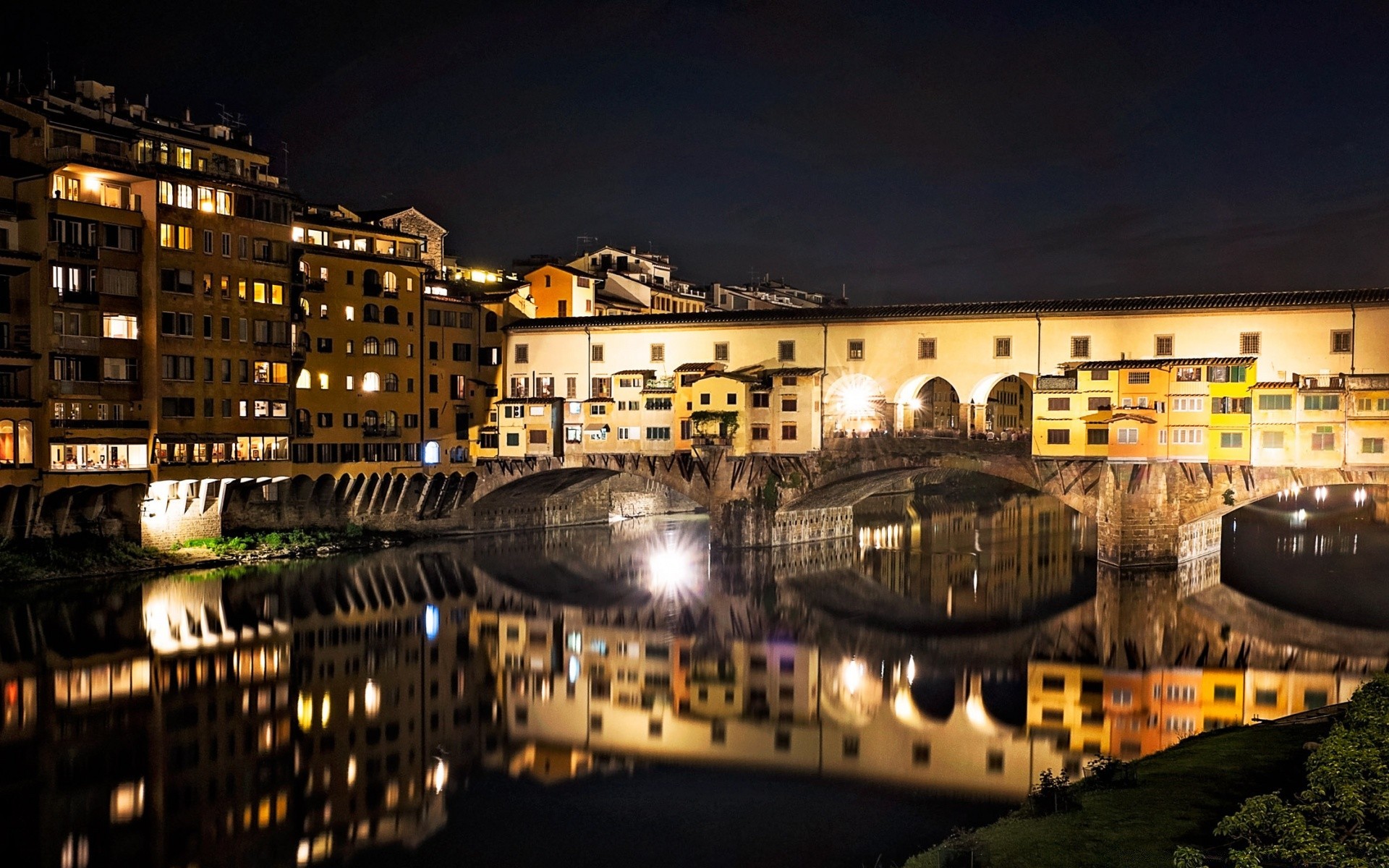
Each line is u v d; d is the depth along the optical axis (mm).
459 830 32219
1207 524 79812
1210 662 52656
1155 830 25078
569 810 33750
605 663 53312
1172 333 72375
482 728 42375
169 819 32875
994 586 75188
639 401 89000
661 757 38875
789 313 86312
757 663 53344
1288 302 68688
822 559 87125
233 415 75000
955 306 80312
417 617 63156
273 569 73688
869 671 51812
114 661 50344
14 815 33031
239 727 41812
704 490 86750
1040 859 23969
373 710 44375
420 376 90938
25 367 63938
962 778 36125
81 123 66625
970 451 77500
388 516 89062
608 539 98625
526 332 96812
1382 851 19188
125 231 68688
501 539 95625
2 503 63375
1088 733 41062
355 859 30219
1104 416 72938
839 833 31594
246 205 75875
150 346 69438
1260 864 20109
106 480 66500
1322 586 72812
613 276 122438
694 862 29719
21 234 65375
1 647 51656
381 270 87438
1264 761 30156
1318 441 67062
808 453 83312
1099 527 74688
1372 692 30109
